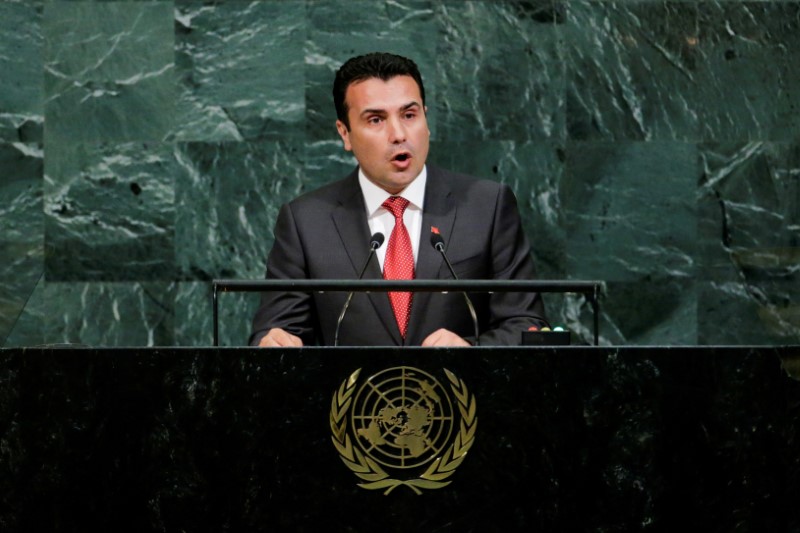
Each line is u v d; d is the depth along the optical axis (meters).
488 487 8.09
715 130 18.97
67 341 18.45
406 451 8.09
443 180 13.36
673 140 18.94
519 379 8.14
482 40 18.84
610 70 18.92
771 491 8.08
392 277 12.72
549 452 8.10
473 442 8.10
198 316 18.66
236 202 18.73
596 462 8.09
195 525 8.10
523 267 13.13
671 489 8.08
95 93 18.64
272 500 8.09
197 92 18.73
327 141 18.78
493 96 18.84
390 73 12.81
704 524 8.07
